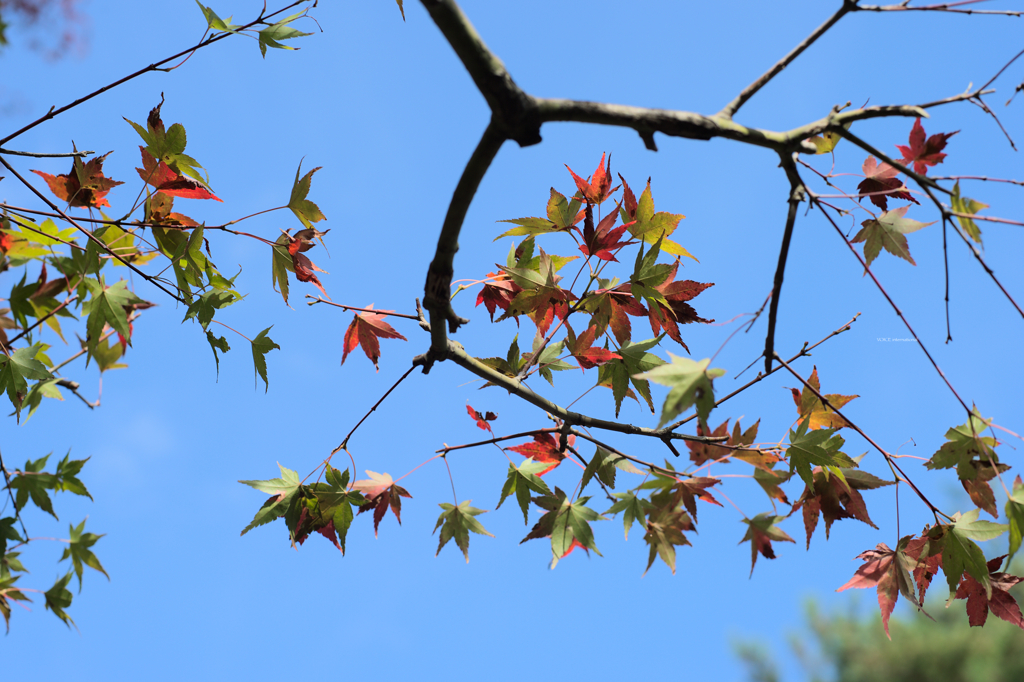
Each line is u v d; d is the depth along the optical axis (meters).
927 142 1.89
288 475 2.01
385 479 2.02
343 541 2.01
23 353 1.97
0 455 1.99
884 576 1.95
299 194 1.96
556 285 1.98
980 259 1.81
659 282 1.95
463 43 1.76
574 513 1.99
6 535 2.00
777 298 1.85
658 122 1.79
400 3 1.90
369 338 2.02
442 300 1.90
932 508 1.93
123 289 1.94
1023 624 1.91
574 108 1.78
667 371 1.84
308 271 1.96
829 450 1.93
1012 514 1.90
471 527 2.01
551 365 2.01
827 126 1.83
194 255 1.97
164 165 1.94
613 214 1.97
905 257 1.88
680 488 1.97
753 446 1.94
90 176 1.95
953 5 1.82
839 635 7.19
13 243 1.96
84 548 2.07
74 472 2.03
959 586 1.94
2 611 2.06
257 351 2.00
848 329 1.93
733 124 1.81
